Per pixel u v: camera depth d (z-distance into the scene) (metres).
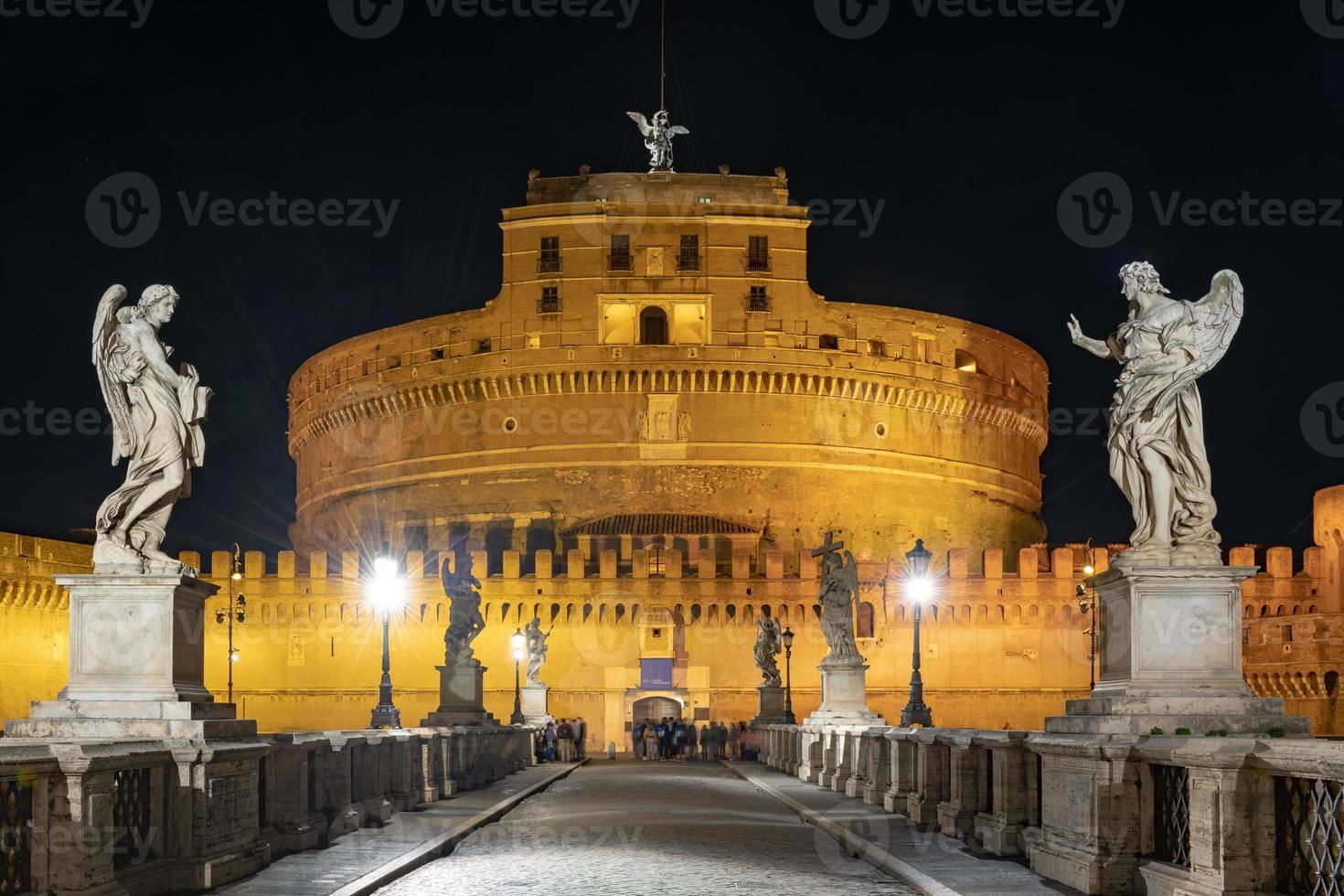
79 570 87.94
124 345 16.83
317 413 121.25
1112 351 16.88
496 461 110.31
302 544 125.12
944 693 95.69
